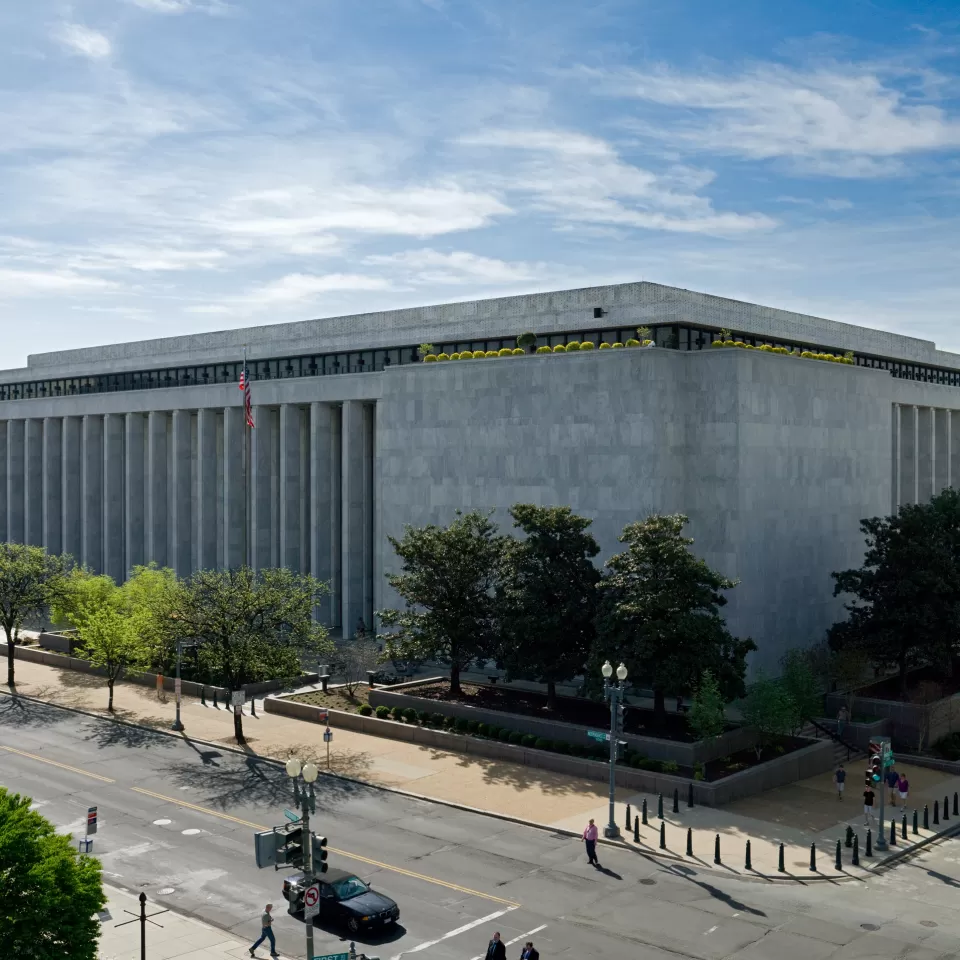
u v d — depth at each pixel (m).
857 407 66.62
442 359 68.12
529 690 56.22
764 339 72.12
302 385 76.06
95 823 35.16
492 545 54.22
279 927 29.52
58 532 98.94
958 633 54.06
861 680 55.31
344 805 40.62
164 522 88.00
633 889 32.28
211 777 44.53
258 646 50.94
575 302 70.19
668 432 56.88
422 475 66.56
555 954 27.53
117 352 103.62
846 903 31.53
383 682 60.28
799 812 40.47
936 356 95.50
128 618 59.94
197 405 83.38
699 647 44.78
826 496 63.25
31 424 100.44
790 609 59.69
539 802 40.91
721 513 56.62
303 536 78.62
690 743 44.44
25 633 81.62
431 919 29.83
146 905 31.05
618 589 47.00
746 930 29.30
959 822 40.19
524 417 61.50
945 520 57.84
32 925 22.64
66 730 53.09
